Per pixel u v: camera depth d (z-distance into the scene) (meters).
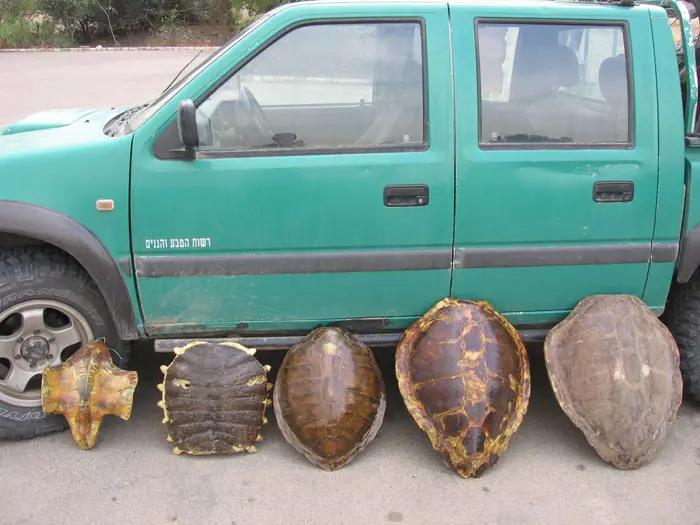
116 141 3.04
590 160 3.16
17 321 3.31
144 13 22.94
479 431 3.03
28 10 22.09
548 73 3.19
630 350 3.15
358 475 3.09
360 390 3.12
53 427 3.34
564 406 3.18
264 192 3.06
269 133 3.11
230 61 3.05
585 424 3.14
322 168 3.06
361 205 3.10
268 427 3.44
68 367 3.18
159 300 3.19
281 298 3.23
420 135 3.12
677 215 3.26
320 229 3.12
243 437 3.18
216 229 3.09
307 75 3.10
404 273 3.22
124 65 17.34
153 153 3.03
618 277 3.33
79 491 2.96
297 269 3.17
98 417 3.19
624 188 3.20
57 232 2.99
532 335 3.46
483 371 3.08
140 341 4.33
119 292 3.14
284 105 3.10
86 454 3.22
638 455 3.10
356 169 3.07
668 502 2.93
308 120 3.12
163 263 3.12
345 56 3.10
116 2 22.56
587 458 3.24
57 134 3.35
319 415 3.06
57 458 3.19
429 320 3.23
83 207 3.03
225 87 3.07
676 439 3.38
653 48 3.23
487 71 3.14
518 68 3.17
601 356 3.15
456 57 3.11
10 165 2.99
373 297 3.26
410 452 3.26
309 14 3.07
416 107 3.12
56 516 2.80
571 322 3.30
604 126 3.22
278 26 3.06
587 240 3.25
